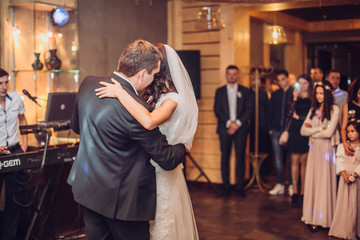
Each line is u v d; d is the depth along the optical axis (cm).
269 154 710
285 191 591
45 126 356
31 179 400
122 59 207
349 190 380
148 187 208
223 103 569
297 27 853
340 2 532
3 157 325
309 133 416
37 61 425
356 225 380
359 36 909
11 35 416
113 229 206
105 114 197
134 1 558
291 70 902
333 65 973
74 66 446
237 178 567
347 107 399
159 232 227
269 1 534
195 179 606
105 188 200
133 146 203
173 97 221
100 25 500
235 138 566
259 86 700
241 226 431
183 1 624
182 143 230
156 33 610
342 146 388
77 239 387
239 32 605
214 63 611
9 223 374
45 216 403
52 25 444
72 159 379
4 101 367
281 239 390
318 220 405
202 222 446
